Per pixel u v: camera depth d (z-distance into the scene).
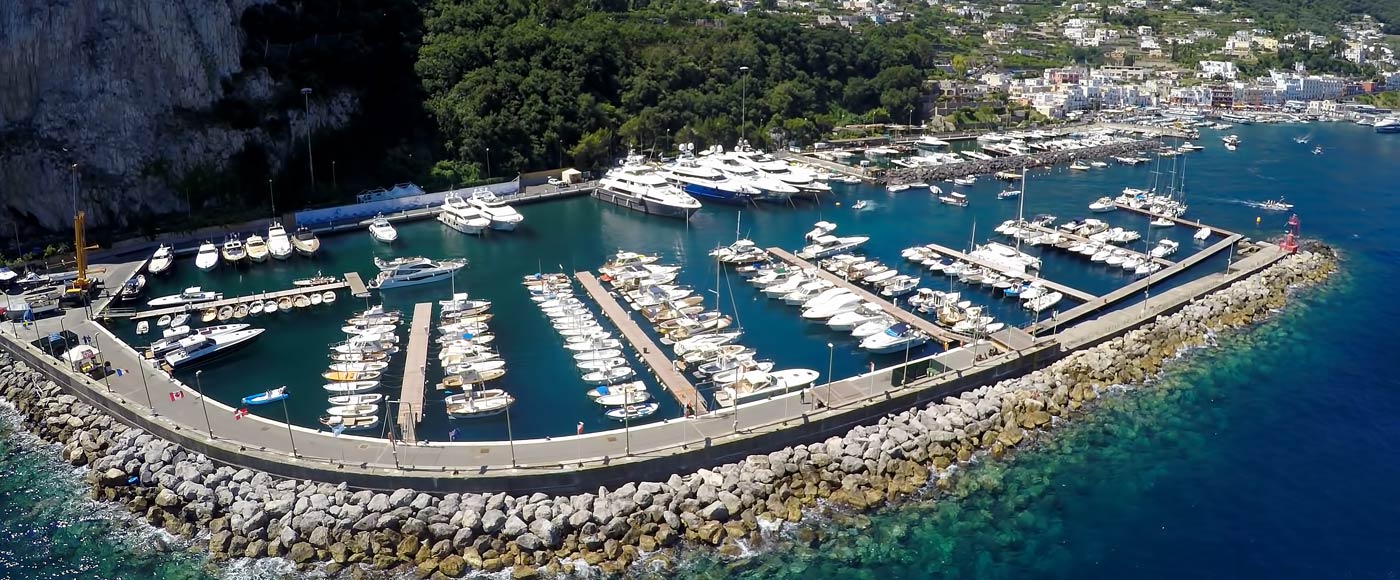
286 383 106.94
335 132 199.62
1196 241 167.88
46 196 157.00
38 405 101.75
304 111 191.88
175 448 89.31
